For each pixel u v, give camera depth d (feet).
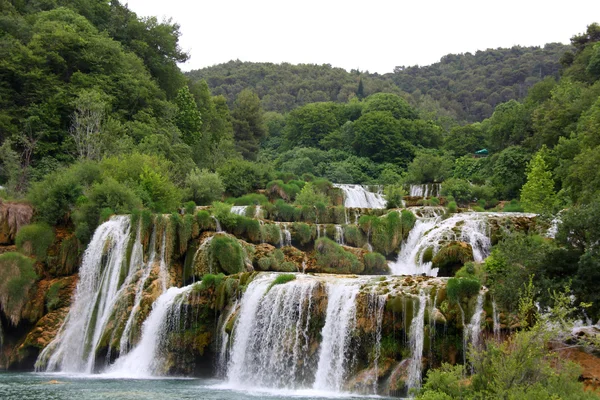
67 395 88.58
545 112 225.97
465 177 257.96
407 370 89.71
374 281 100.68
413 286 95.30
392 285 97.45
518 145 255.29
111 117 212.64
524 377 59.21
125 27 281.33
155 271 129.59
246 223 143.43
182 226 135.13
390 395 89.35
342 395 90.74
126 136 202.39
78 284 135.03
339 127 389.60
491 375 60.95
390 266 143.64
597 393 63.31
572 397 56.75
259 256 137.08
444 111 589.73
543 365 60.39
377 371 92.27
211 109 321.52
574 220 89.76
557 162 190.70
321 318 100.83
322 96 648.38
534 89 275.18
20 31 225.56
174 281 131.03
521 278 86.07
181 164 207.92
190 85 313.12
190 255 134.51
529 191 174.19
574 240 90.17
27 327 132.67
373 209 168.04
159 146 204.33
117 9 287.69
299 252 142.72
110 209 141.28
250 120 400.26
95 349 121.19
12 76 211.00
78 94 209.26
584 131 179.63
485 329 85.30
